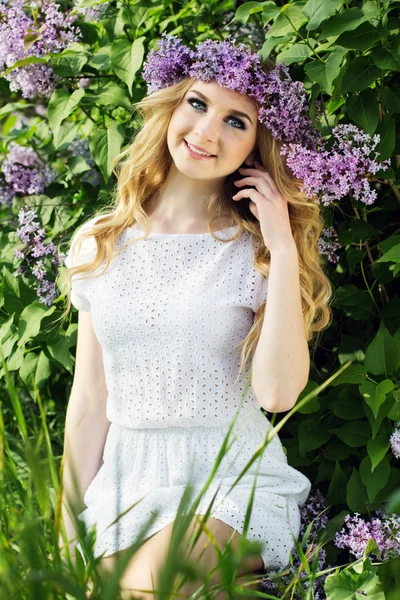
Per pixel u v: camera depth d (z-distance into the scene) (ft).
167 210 6.73
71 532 6.42
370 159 6.81
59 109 7.78
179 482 6.14
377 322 8.05
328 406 7.65
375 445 7.06
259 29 8.41
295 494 6.48
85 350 6.83
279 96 6.37
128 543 5.73
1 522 4.39
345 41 6.58
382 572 5.95
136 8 7.87
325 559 7.14
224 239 6.48
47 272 8.38
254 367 6.21
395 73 7.23
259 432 6.50
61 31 7.86
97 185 9.00
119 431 6.50
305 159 6.45
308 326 6.90
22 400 9.80
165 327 6.22
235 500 5.87
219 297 6.29
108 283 6.53
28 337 7.95
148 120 6.77
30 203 9.05
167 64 6.40
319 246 7.44
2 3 8.00
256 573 6.28
